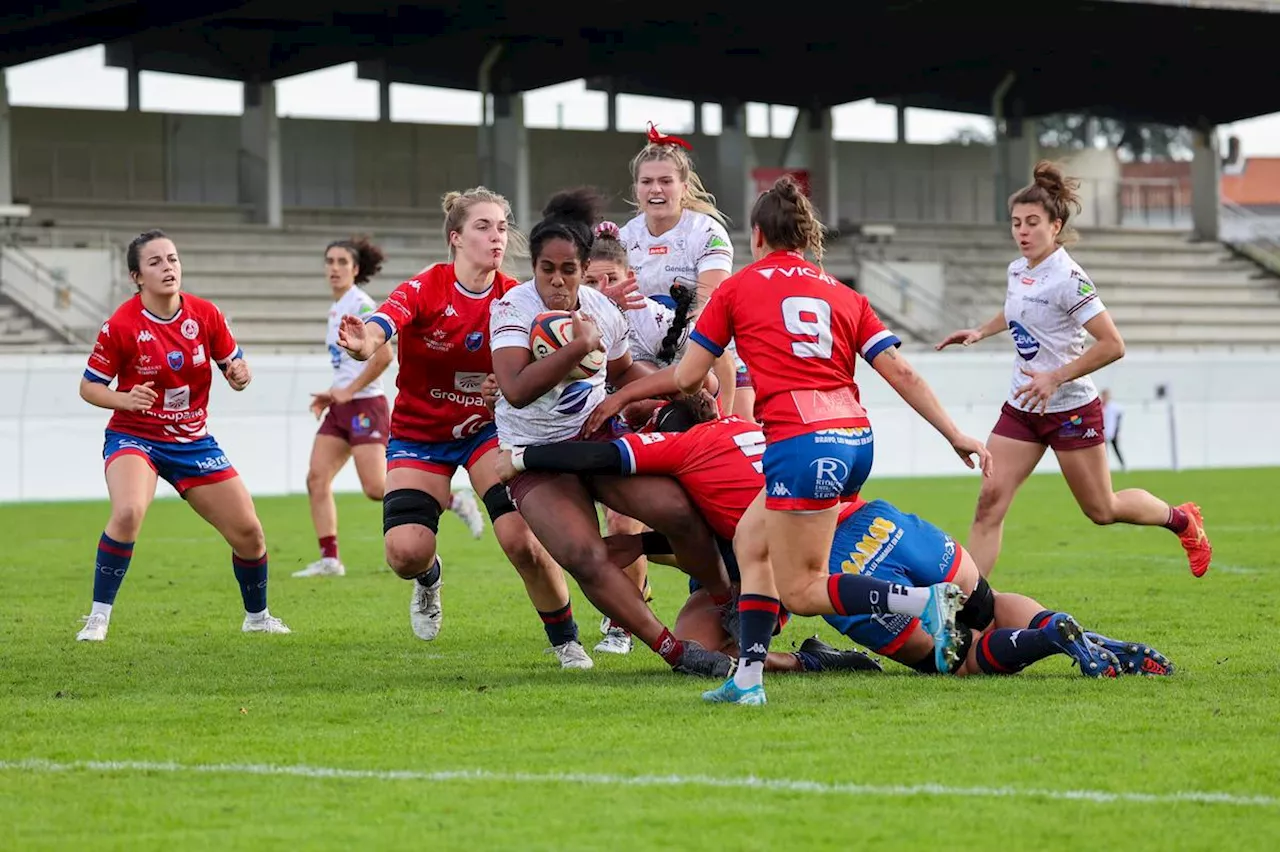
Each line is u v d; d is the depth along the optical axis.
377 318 17.16
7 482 51.44
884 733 13.09
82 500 52.41
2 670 17.30
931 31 75.94
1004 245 88.38
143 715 14.38
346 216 84.00
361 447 28.41
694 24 74.06
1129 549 32.38
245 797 11.27
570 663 17.55
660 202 19.59
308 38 73.56
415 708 14.58
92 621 20.25
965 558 16.09
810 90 88.62
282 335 69.19
